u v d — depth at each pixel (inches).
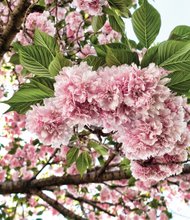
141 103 11.9
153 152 13.8
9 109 15.4
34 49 13.8
